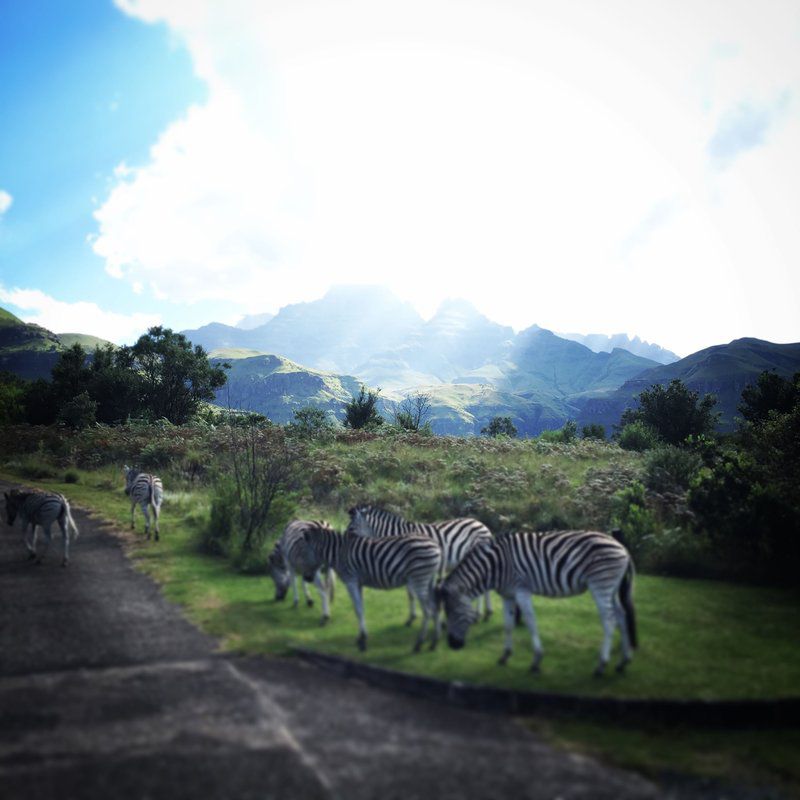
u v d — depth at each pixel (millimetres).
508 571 7988
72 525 13375
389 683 7562
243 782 5344
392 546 8516
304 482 20922
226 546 14047
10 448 30906
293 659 8359
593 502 17250
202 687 7344
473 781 5438
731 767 5766
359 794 5195
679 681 7375
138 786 5258
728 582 12258
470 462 22875
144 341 52719
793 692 7016
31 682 7441
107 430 34031
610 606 7609
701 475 15375
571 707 6789
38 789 5191
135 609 10359
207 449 26531
